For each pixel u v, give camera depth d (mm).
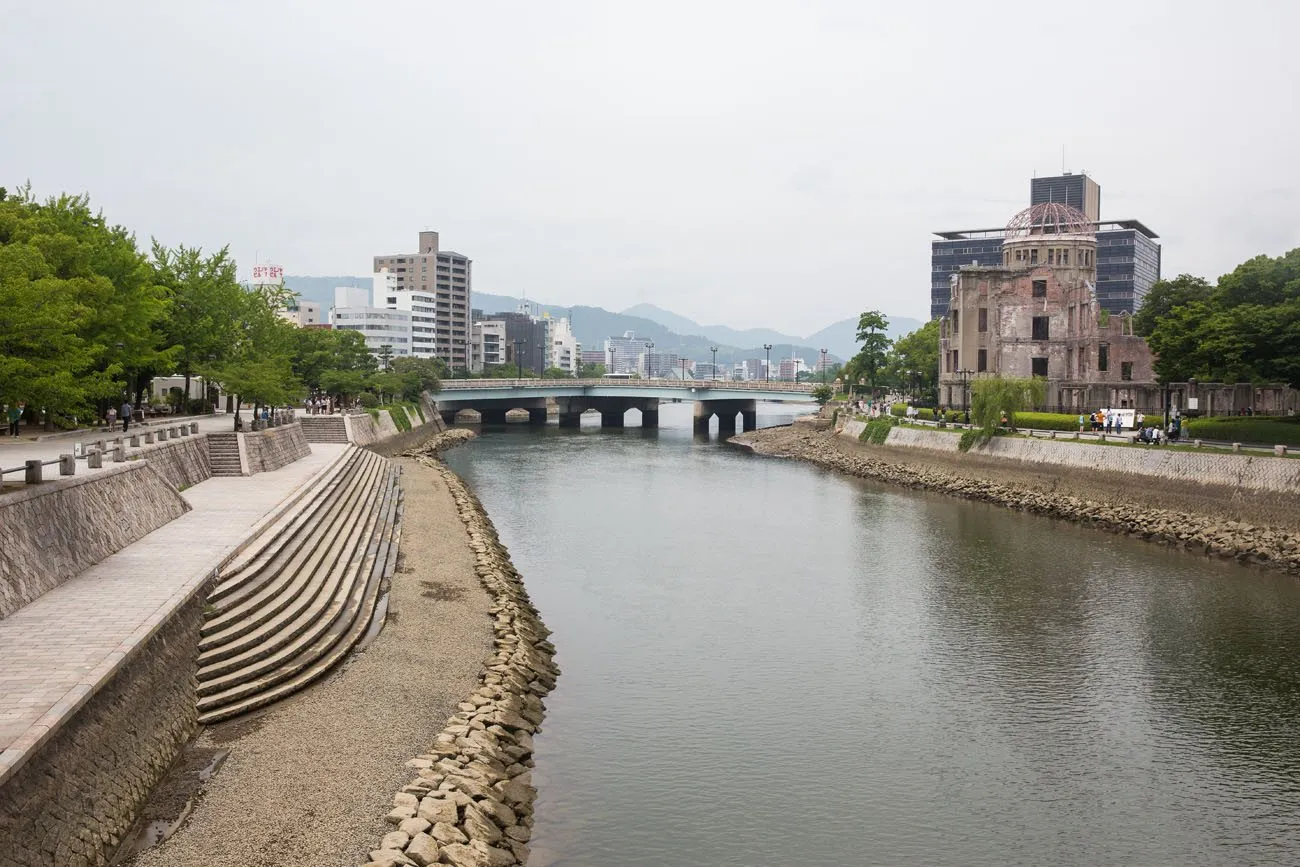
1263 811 28812
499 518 75500
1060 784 30328
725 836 26469
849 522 75188
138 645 24312
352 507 60281
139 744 23297
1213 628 45719
